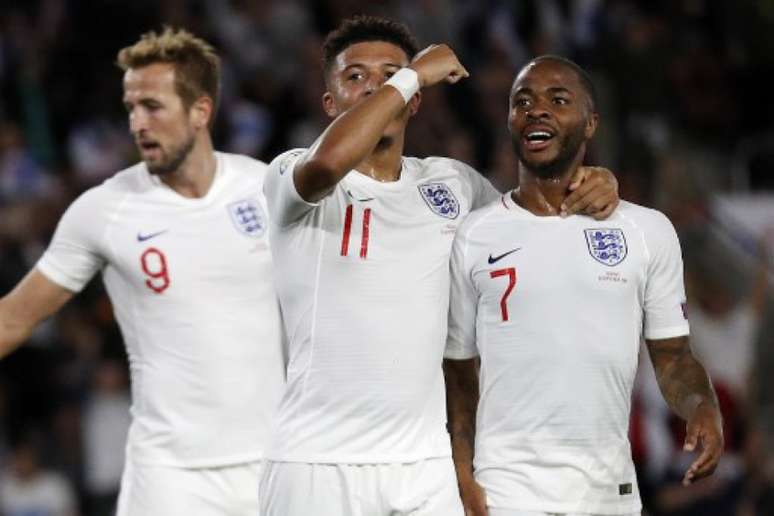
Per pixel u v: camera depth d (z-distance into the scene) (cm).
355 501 1764
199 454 2098
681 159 4622
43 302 2156
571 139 1809
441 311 1812
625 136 4553
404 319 1778
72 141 4703
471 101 4550
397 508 1769
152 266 2109
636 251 1802
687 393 1806
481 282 1808
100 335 3844
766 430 3316
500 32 4972
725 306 3450
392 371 1770
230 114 4569
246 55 4834
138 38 4866
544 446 1767
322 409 1777
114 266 2139
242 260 2119
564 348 1769
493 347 1797
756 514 3145
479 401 1831
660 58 4788
